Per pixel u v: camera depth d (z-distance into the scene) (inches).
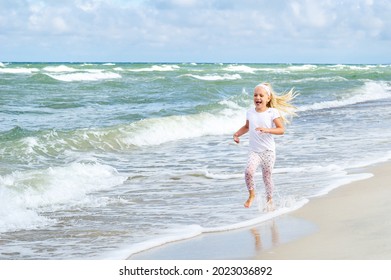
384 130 717.3
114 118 825.5
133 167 502.0
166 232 295.9
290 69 4045.3
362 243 257.6
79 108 946.7
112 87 1492.4
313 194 369.4
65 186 398.6
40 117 813.9
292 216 317.7
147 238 285.9
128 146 628.7
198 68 3703.3
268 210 335.3
